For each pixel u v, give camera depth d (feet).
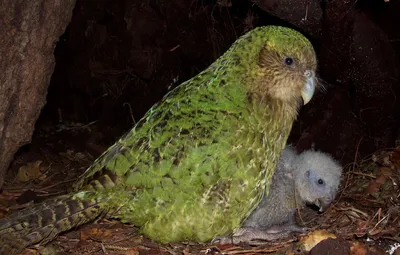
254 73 3.78
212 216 3.71
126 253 3.72
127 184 3.66
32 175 4.94
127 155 3.69
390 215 4.17
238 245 3.86
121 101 6.36
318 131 5.01
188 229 3.72
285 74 3.78
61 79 6.40
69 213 3.59
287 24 5.39
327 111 5.00
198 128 3.69
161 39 6.26
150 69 6.27
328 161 4.30
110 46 6.44
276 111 3.83
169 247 3.78
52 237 3.59
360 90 4.92
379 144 5.08
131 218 3.75
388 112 4.98
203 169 3.65
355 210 4.28
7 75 3.74
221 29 6.11
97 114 6.44
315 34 4.87
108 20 6.39
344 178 4.82
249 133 3.73
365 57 4.74
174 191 3.66
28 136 3.93
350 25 4.57
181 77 6.32
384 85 4.88
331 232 4.02
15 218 3.52
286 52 3.77
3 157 3.92
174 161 3.64
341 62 4.77
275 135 3.86
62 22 3.88
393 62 4.89
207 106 3.75
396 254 3.72
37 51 3.79
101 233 3.94
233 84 3.78
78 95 6.49
